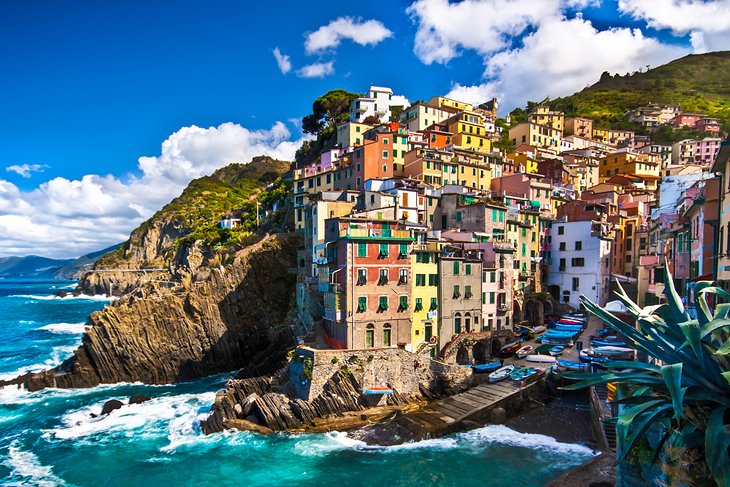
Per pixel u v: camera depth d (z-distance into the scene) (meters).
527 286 84.56
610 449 40.75
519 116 195.38
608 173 141.12
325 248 63.25
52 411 61.56
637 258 96.62
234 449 48.22
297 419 52.16
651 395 20.66
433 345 62.25
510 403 53.31
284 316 86.19
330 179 105.31
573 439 47.50
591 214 91.12
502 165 113.19
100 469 45.56
